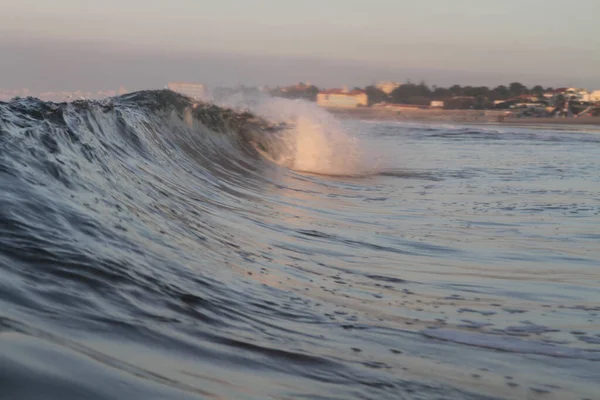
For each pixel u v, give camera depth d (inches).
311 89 4244.6
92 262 161.9
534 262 296.4
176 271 191.6
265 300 194.2
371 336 173.8
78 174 238.2
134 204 250.5
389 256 298.4
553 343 180.7
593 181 675.4
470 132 1904.5
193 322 147.9
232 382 116.0
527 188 609.3
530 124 2962.6
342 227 364.5
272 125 768.3
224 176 488.4
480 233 370.6
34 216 179.5
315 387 125.0
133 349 118.4
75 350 104.7
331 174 671.8
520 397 138.9
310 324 177.2
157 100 570.9
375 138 1440.7
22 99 338.3
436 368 151.9
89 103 379.2
